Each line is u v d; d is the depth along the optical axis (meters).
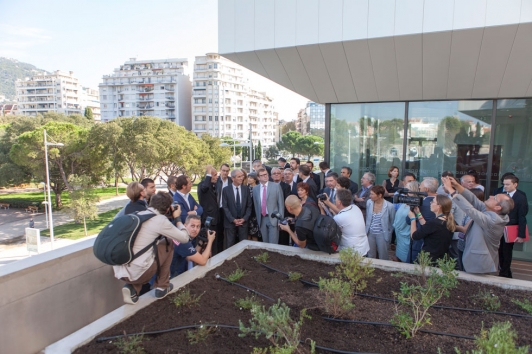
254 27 6.05
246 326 2.78
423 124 7.29
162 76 120.12
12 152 36.25
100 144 37.44
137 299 3.10
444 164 7.20
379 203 4.93
